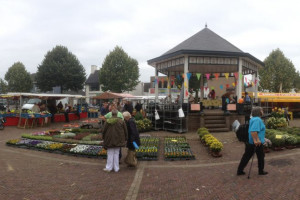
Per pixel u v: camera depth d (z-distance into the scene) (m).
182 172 6.47
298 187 5.13
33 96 18.41
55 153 8.98
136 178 5.98
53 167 7.07
